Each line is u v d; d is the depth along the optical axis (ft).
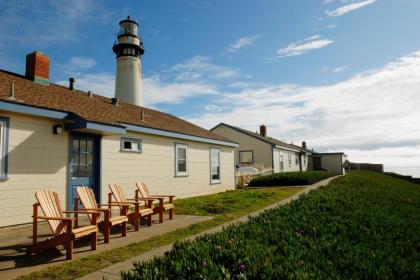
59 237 19.31
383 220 28.25
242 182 81.10
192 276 12.20
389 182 93.66
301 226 23.50
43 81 38.45
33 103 29.40
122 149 40.81
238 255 14.62
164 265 13.16
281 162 112.27
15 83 33.32
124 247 21.72
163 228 28.35
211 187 62.44
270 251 16.20
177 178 51.72
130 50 86.43
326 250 17.81
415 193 67.87
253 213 36.45
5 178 27.20
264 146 102.42
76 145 34.50
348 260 15.72
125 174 41.01
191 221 31.73
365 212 31.65
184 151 54.39
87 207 25.40
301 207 32.55
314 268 14.24
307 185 75.41
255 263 13.53
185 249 15.16
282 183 79.61
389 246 20.16
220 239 17.79
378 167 189.47
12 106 27.17
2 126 27.35
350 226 24.64
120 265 17.58
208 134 65.26
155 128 45.70
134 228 27.94
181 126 58.80
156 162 46.98
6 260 18.78
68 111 32.12
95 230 21.18
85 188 26.63
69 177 33.14
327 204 34.78
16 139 28.40
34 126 30.01
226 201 46.68
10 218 27.48
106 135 38.34
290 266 13.82
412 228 26.17
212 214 36.32
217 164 66.03
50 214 20.99
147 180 44.86
